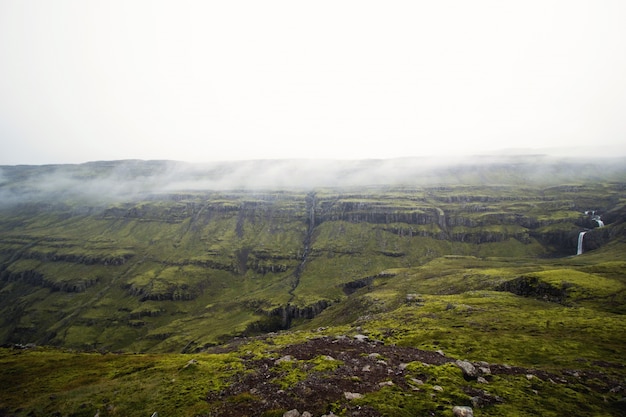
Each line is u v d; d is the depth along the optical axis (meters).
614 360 54.59
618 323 76.56
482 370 44.94
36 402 46.78
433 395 35.34
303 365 45.91
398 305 153.75
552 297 119.62
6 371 65.69
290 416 31.98
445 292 171.62
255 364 49.34
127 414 38.69
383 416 30.62
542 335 72.31
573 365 52.56
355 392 36.53
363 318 127.38
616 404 36.88
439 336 76.50
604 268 153.25
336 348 55.34
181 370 51.09
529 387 39.91
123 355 75.81
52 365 68.31
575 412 33.81
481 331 79.31
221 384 42.88
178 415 35.84
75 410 42.09
